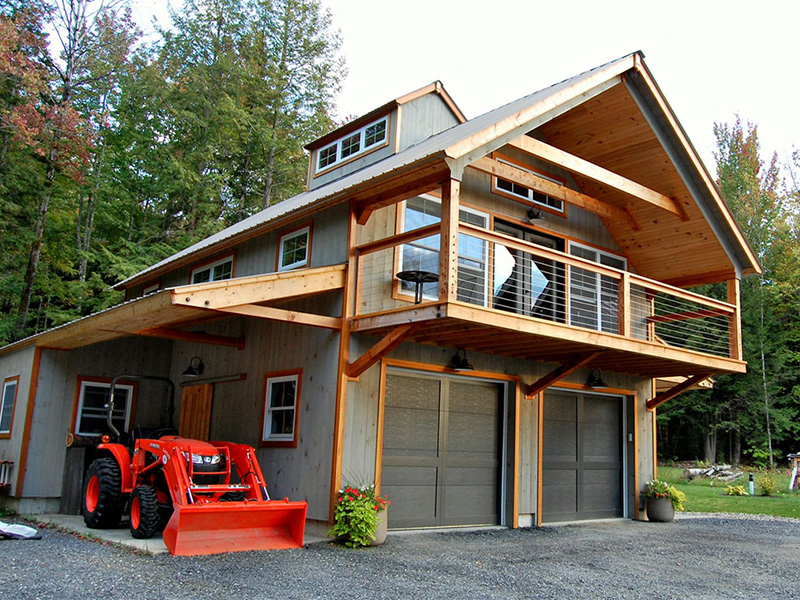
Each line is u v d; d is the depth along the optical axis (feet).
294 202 38.70
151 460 25.64
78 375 35.68
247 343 32.71
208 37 84.99
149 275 47.24
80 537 24.18
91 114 75.25
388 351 24.61
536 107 26.84
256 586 17.04
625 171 36.37
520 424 32.24
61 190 69.77
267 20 87.40
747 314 90.63
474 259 32.09
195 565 19.22
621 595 18.28
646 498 37.11
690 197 34.81
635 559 24.07
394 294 28.91
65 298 72.95
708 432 94.73
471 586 18.45
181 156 78.28
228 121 77.71
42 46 66.08
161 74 79.20
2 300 75.92
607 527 33.06
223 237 37.86
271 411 30.12
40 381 34.14
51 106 65.72
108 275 69.92
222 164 81.56
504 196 34.14
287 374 29.14
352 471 25.72
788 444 94.02
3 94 62.95
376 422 26.91
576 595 18.04
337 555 21.97
